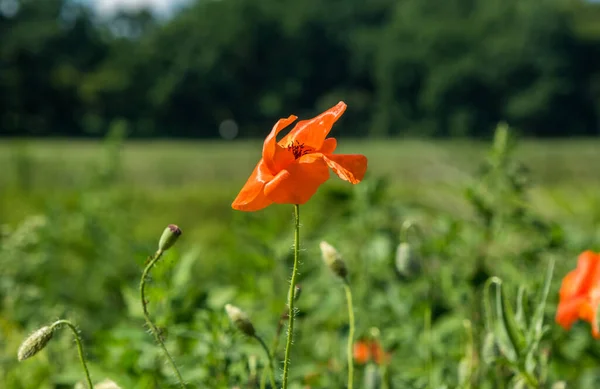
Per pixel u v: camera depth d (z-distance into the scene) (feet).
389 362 13.93
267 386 10.57
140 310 11.84
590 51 332.39
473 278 14.65
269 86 389.39
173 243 8.36
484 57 330.54
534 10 329.72
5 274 20.26
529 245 16.87
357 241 19.11
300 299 16.10
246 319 9.25
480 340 13.39
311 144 8.11
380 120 361.92
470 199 16.65
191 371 11.18
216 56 378.12
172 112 374.63
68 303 23.08
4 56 329.52
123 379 11.15
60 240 25.94
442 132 343.05
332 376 13.35
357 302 16.15
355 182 7.31
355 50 394.11
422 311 15.23
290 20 388.98
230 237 23.44
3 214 38.09
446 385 11.95
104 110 359.66
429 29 352.49
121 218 30.73
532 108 323.16
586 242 17.40
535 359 10.41
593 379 14.56
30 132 336.29
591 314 11.02
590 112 331.16
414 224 12.79
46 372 13.17
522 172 16.57
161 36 378.94
